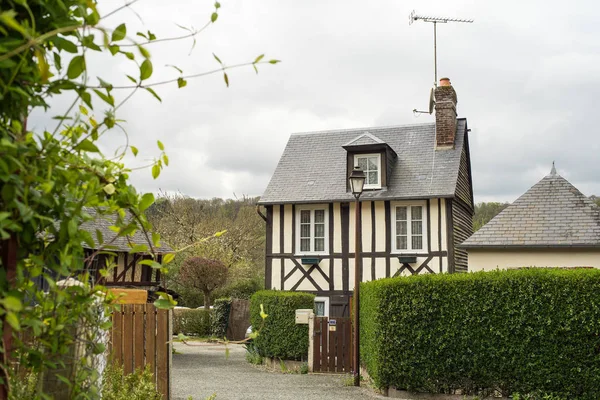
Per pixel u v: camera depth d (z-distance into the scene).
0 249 1.71
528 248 14.91
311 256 20.22
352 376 13.35
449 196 18.89
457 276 9.70
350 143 20.22
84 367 2.32
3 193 1.59
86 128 1.97
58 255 1.91
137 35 1.88
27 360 2.01
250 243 35.00
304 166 21.81
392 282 10.05
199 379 12.87
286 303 15.33
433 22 21.77
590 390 8.77
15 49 1.57
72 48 1.75
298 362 15.05
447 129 20.80
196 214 35.97
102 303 2.35
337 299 19.75
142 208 2.21
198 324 26.50
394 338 9.92
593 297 8.86
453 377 9.59
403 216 19.66
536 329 9.09
